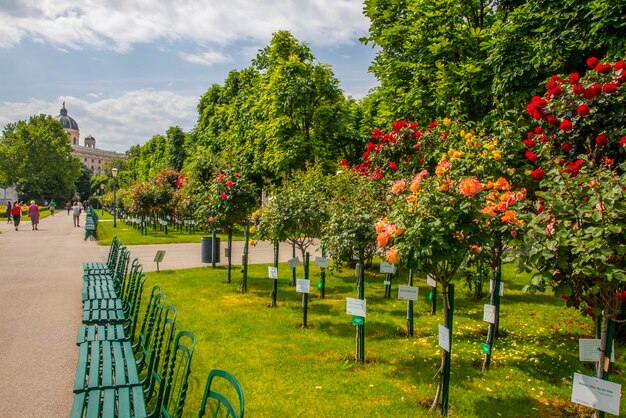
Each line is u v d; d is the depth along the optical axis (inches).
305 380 181.9
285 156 813.2
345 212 257.3
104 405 121.9
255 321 269.4
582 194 131.4
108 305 232.5
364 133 901.2
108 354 158.2
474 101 472.4
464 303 319.6
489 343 203.6
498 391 174.1
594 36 353.1
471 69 445.1
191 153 1425.9
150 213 1032.8
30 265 484.1
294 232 329.7
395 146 344.8
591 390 121.0
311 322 269.1
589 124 208.2
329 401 163.2
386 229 157.6
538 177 154.1
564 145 209.3
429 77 508.4
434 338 238.8
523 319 274.7
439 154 318.0
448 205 149.3
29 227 1083.9
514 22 425.1
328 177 414.9
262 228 335.3
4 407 156.9
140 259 538.3
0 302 314.8
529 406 161.8
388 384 178.9
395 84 553.9
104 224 1295.5
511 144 249.6
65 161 2785.4
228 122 1175.0
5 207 1785.2
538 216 135.0
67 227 1101.7
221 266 492.4
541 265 134.9
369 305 316.2
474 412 156.8
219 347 221.0
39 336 238.2
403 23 552.4
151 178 973.8
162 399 134.2
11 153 2559.1
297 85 810.2
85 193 3858.3
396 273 311.0
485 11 549.0
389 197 243.1
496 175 236.5
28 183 2571.4
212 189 376.5
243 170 385.7
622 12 324.5
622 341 234.5
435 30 505.4
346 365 198.2
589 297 136.6
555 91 215.6
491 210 146.8
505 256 147.7
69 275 426.3
